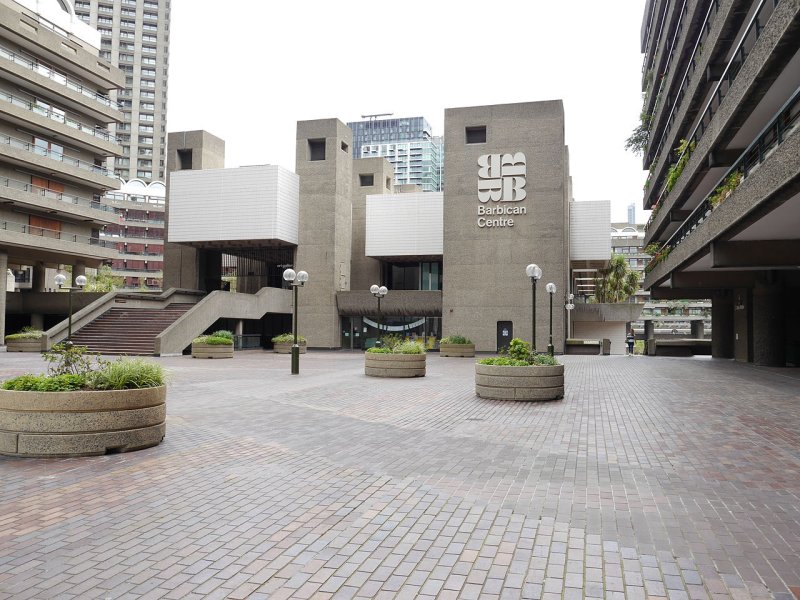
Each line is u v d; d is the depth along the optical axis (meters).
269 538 5.27
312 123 45.19
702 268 26.53
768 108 18.11
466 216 40.28
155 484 6.96
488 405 14.02
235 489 6.79
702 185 26.67
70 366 9.26
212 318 36.69
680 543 5.18
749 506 6.22
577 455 8.64
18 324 44.25
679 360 33.94
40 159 40.12
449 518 5.82
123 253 96.50
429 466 7.94
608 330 52.59
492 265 39.78
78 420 8.27
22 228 40.41
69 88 42.75
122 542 5.14
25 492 6.57
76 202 44.50
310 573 4.54
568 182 50.16
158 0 124.50
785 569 4.64
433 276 48.56
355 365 27.56
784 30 13.15
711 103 23.81
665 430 10.72
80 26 48.19
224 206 42.78
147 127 123.38
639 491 6.78
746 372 23.98
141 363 9.41
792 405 13.96
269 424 11.14
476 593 4.22
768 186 13.26
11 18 38.28
